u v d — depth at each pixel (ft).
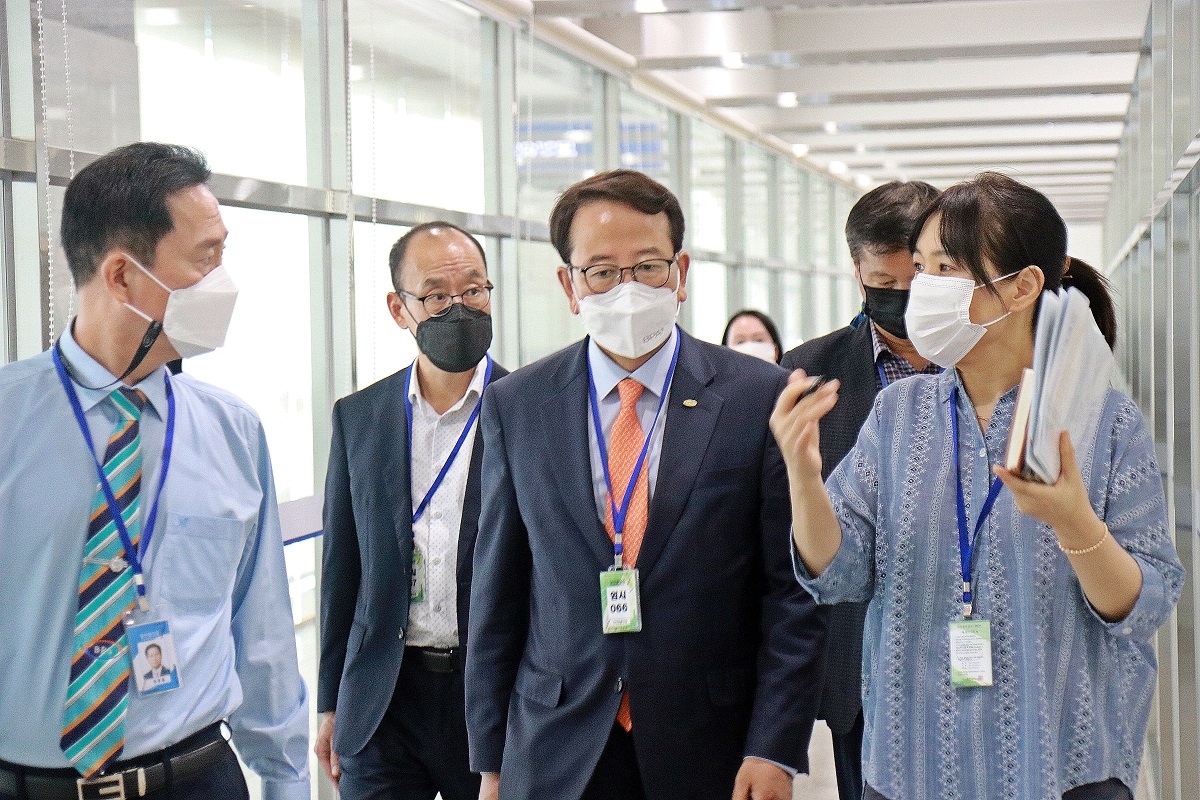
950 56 21.30
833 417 9.75
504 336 18.25
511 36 17.94
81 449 6.28
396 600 9.45
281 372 13.21
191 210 6.32
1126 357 23.53
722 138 31.22
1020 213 5.80
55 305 9.16
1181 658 12.02
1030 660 5.68
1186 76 12.70
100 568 6.19
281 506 13.05
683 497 7.02
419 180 16.03
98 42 9.84
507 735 7.40
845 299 47.57
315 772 13.78
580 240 7.14
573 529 7.17
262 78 12.75
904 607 6.06
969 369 6.11
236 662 7.16
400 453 9.66
